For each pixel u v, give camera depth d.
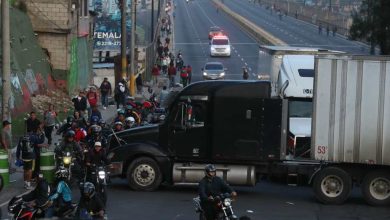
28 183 54.78
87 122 74.31
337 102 52.72
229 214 35.69
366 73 52.22
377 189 52.62
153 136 56.06
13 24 96.75
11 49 90.81
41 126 61.50
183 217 47.00
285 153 54.44
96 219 33.50
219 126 54.84
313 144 53.12
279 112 54.41
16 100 82.50
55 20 112.25
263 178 63.88
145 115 88.88
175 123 55.50
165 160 55.66
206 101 55.16
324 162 53.31
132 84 134.50
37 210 35.59
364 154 52.31
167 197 54.16
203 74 173.12
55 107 96.38
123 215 47.22
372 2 154.88
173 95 61.69
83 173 51.69
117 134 57.16
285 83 67.38
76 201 49.00
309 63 71.31
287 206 52.22
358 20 158.00
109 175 54.16
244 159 54.69
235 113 54.75
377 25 154.12
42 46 112.69
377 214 49.88
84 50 132.00
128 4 184.00
